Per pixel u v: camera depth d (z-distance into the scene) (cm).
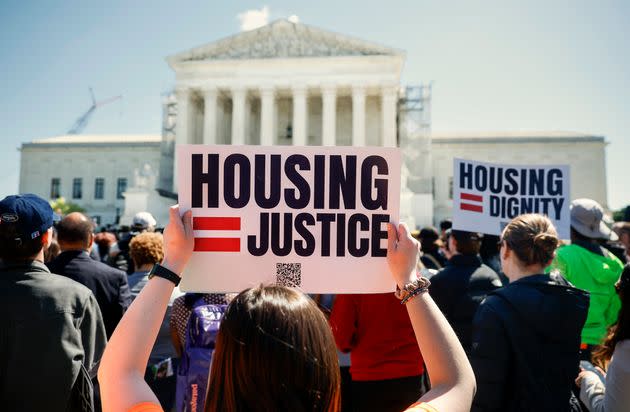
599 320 593
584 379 405
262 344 158
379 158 302
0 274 367
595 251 623
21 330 349
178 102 5653
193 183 301
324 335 169
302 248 301
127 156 8262
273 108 5672
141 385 188
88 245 599
